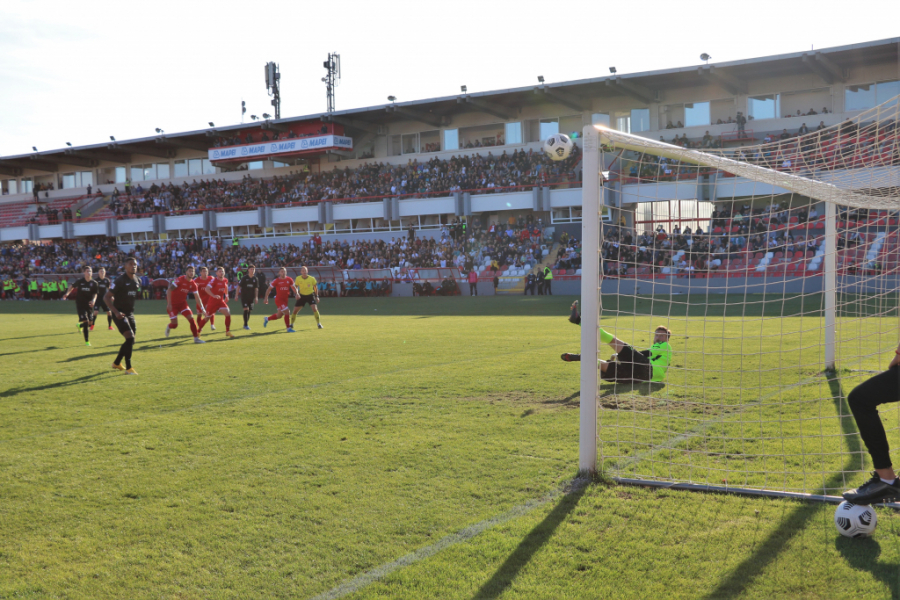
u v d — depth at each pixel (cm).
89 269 1288
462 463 448
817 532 326
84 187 4953
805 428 517
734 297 2134
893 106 435
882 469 316
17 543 339
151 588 290
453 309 2125
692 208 2495
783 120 3081
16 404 690
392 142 4131
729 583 278
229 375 857
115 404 683
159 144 4400
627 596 270
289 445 505
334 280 3503
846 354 904
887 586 271
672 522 342
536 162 3506
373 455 472
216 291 1417
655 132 3375
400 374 824
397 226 3756
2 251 4494
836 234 739
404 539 330
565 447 480
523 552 312
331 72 4494
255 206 3975
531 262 3152
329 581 290
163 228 4191
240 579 295
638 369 696
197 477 434
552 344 1106
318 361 967
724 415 566
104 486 421
